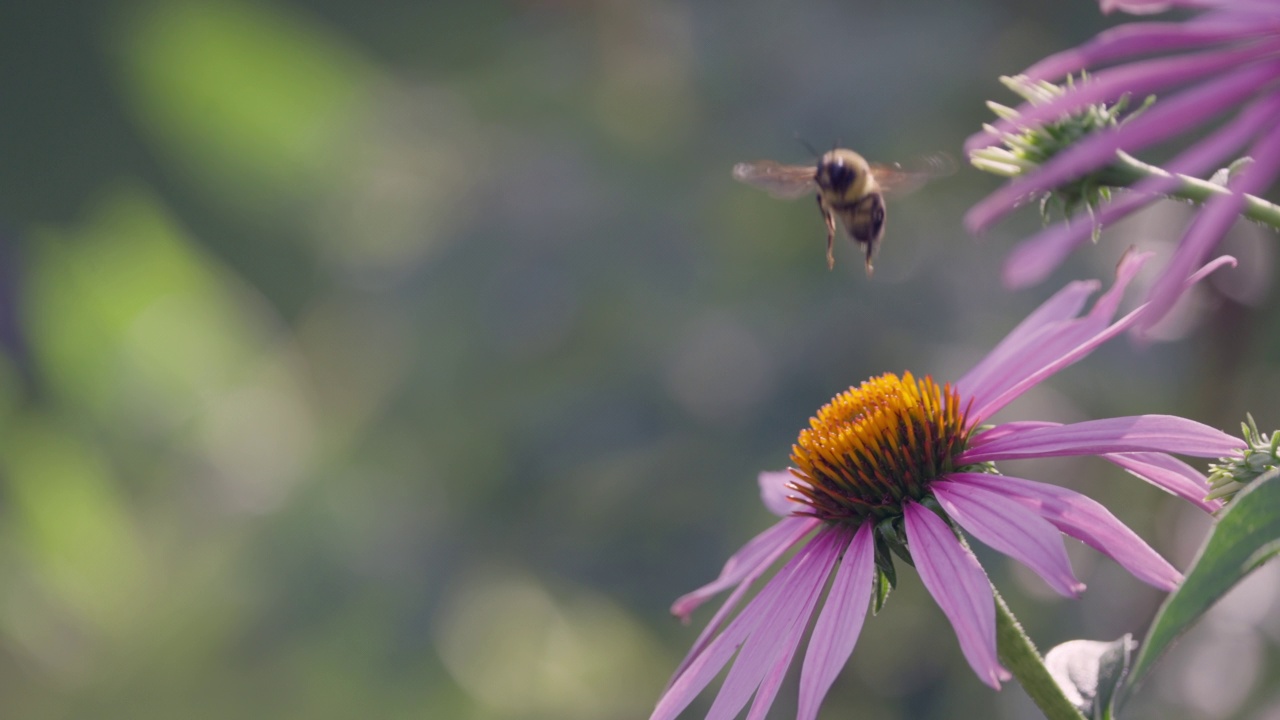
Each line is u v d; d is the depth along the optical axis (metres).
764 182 0.81
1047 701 0.65
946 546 0.66
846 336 1.25
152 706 1.46
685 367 1.30
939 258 1.26
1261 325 1.06
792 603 0.68
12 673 1.54
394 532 1.39
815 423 0.71
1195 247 0.60
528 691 1.47
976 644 0.65
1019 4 1.29
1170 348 1.08
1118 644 0.66
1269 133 0.60
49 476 1.56
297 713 1.40
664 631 1.29
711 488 1.26
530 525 1.34
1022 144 0.65
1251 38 0.61
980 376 0.71
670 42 1.48
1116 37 0.62
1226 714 0.96
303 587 1.40
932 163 0.78
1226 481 0.67
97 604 1.56
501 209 1.45
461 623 1.39
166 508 1.65
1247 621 0.98
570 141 1.47
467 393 1.38
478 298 1.40
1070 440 0.68
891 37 1.30
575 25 1.58
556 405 1.33
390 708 1.38
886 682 1.33
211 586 1.50
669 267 1.35
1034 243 0.61
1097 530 0.66
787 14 1.38
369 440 1.45
